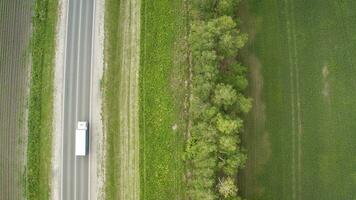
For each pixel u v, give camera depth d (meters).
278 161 68.19
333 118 68.19
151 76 68.75
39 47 72.94
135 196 67.56
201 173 61.75
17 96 73.19
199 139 62.81
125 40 70.56
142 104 68.38
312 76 68.94
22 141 72.31
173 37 69.06
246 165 68.31
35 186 70.69
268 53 69.62
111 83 70.31
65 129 70.69
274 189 68.00
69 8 72.69
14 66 73.81
